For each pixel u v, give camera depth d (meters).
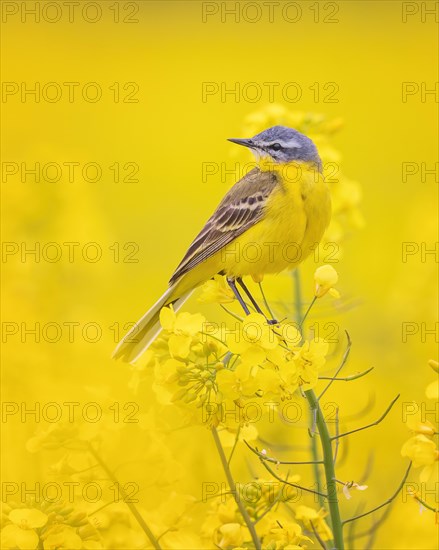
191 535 7.61
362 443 12.13
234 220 10.67
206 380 6.94
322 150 12.23
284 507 8.13
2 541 6.59
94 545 6.84
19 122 34.06
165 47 39.19
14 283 13.70
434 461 6.76
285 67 38.00
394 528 9.75
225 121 33.50
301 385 6.92
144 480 7.12
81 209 15.58
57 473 7.04
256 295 13.73
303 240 10.82
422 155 30.56
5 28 39.97
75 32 40.06
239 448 9.52
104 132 33.09
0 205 15.14
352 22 41.03
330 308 10.94
